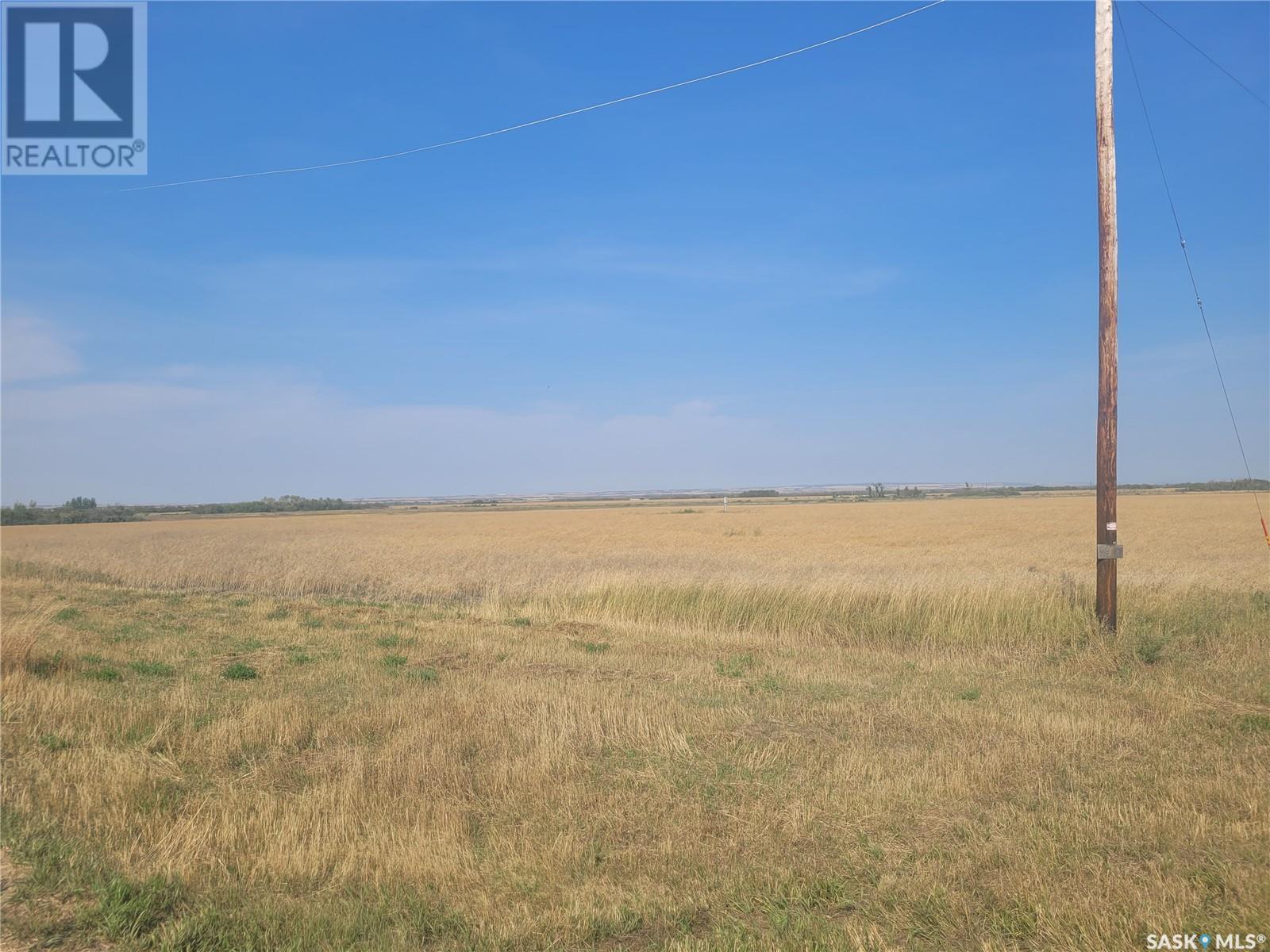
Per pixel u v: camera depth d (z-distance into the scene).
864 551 41.94
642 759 8.06
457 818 6.57
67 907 5.14
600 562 36.50
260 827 6.41
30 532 73.62
